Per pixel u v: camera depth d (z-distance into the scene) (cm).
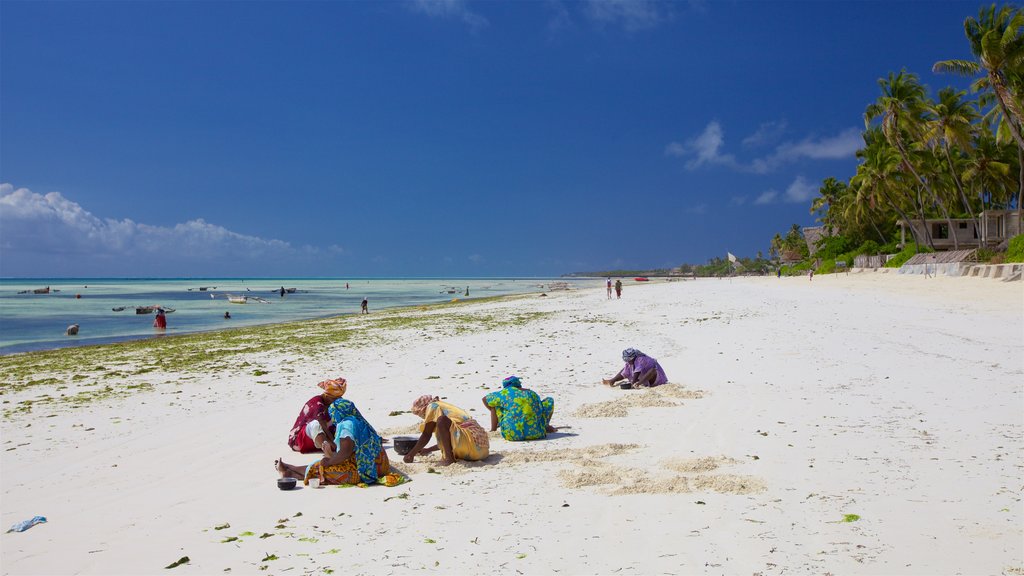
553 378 1453
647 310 3531
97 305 7050
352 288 15062
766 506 591
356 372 1642
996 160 6253
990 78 4106
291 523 596
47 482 763
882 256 7188
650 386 1288
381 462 734
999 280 3800
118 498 691
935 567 455
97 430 1046
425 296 9306
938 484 639
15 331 3762
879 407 1013
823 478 670
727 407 1052
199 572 487
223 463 830
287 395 1346
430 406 812
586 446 851
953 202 7275
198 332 3559
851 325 2183
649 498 624
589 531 544
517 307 4562
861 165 6962
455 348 2100
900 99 5616
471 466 775
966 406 997
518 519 581
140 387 1495
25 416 1179
